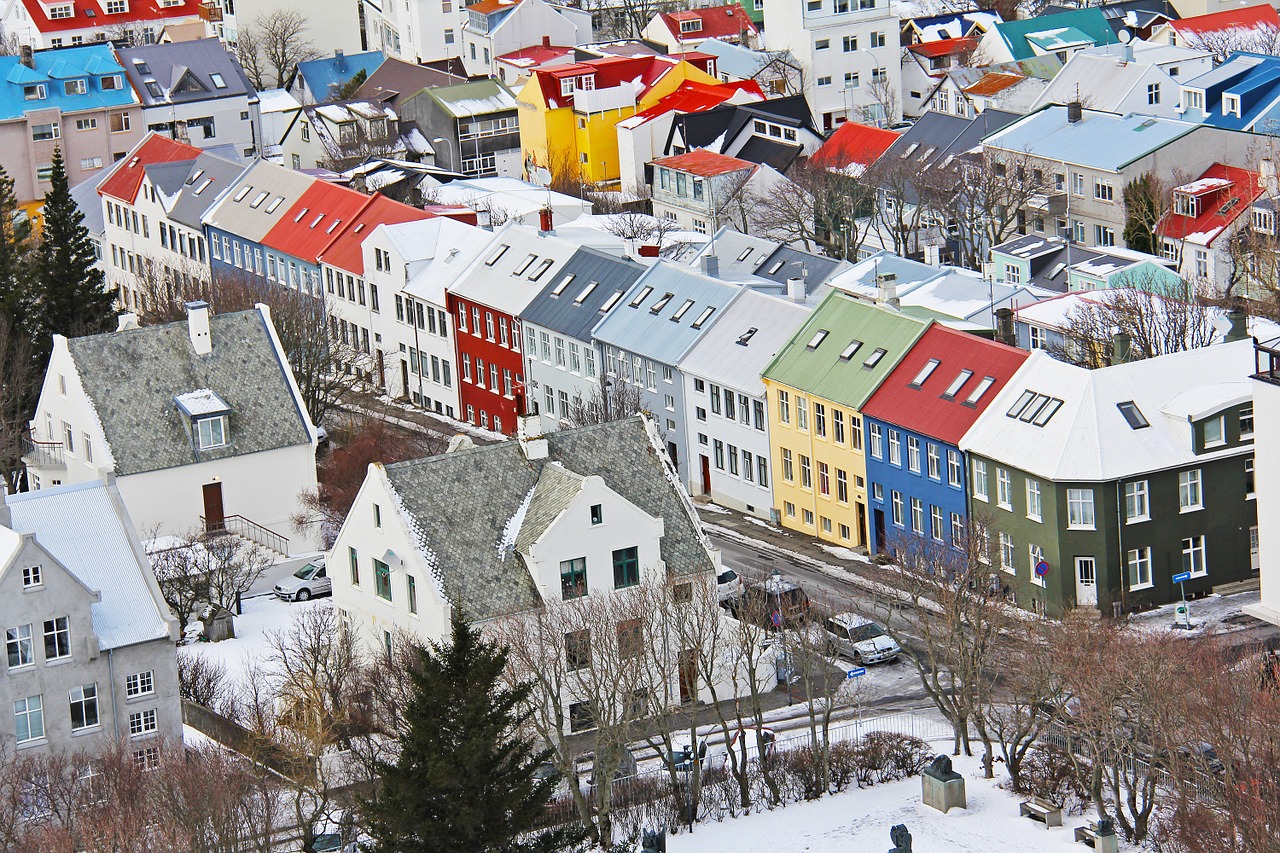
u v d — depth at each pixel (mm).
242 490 165625
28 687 126562
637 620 127188
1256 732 109500
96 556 131000
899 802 116562
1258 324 170500
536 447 137750
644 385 184000
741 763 120312
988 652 125438
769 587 146375
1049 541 146875
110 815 106562
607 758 115375
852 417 162375
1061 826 111562
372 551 137125
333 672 129000
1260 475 137625
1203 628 142000
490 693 105750
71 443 167375
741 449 175250
